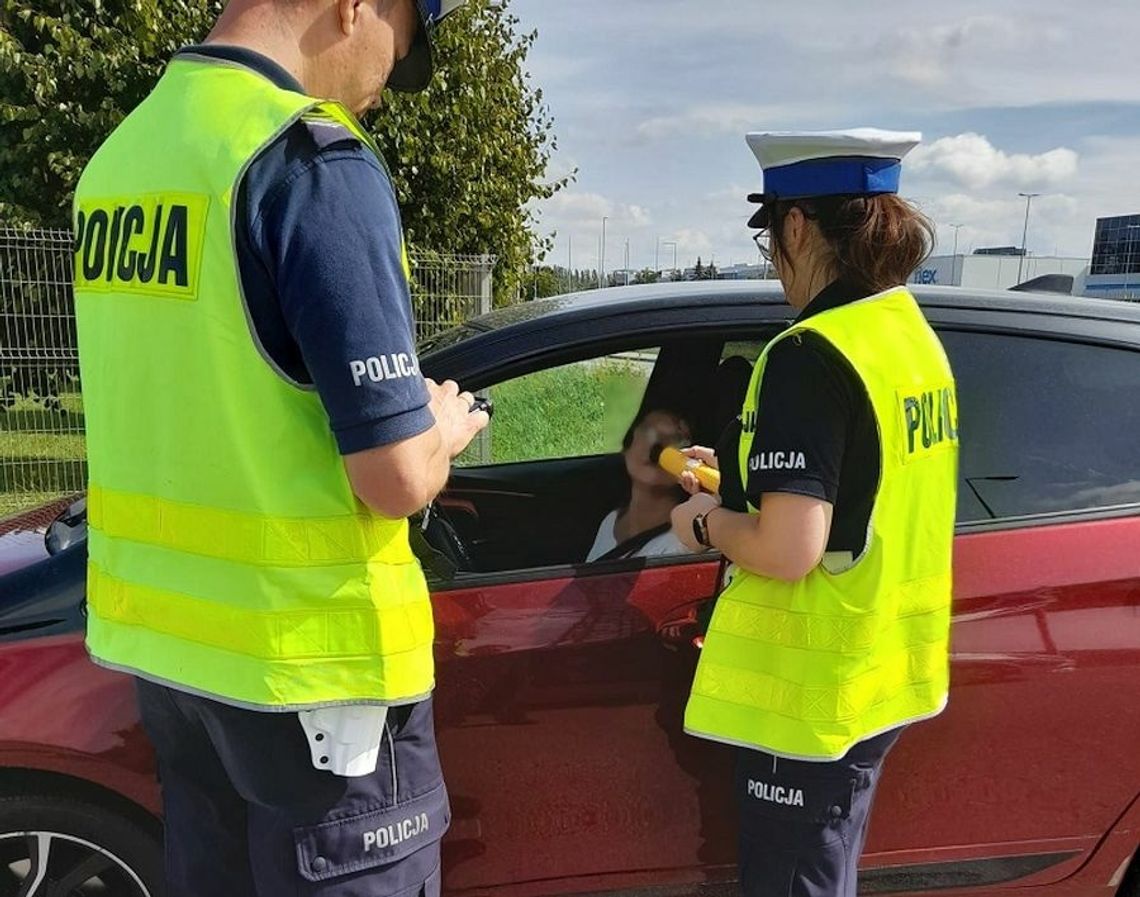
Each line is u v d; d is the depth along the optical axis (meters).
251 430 1.24
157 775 1.80
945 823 1.94
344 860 1.36
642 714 1.88
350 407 1.19
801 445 1.43
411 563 1.38
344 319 1.18
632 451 2.11
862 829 1.65
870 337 1.48
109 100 8.03
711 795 1.93
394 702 1.32
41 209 8.27
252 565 1.26
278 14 1.29
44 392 7.29
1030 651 1.89
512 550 2.14
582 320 2.04
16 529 2.43
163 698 1.47
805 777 1.56
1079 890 2.02
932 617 1.64
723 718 1.59
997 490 1.96
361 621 1.29
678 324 2.04
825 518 1.43
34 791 1.81
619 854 1.94
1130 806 1.97
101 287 1.36
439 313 7.44
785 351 1.46
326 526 1.26
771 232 1.61
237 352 1.22
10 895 1.90
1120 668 1.91
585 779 1.90
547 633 1.86
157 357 1.27
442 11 1.43
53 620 1.86
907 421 1.50
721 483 1.68
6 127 8.09
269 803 1.35
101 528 1.43
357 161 1.23
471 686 1.84
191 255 1.22
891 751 1.89
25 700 1.77
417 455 1.24
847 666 1.52
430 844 1.45
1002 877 1.99
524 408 2.06
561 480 2.20
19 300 7.19
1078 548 1.92
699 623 1.87
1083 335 2.06
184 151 1.23
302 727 1.32
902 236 1.50
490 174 10.37
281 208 1.18
